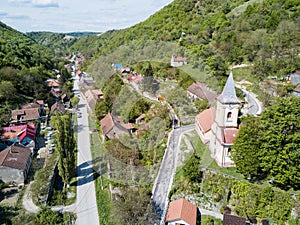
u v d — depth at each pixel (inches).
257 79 2785.4
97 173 1892.2
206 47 2491.4
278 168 1290.6
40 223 1422.2
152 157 1565.0
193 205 1378.0
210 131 1728.6
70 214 1514.5
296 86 2425.0
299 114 1318.9
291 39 3105.3
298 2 3831.2
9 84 3351.4
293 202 1253.1
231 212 1371.8
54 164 2076.8
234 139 1476.4
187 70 1820.9
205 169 1556.3
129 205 1302.9
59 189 1803.6
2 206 1637.6
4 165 1847.9
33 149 2385.6
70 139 1845.5
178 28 3100.4
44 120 3149.6
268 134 1339.8
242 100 2349.9
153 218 1290.6
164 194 1454.2
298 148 1283.2
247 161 1368.1
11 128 2659.9
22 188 1849.2
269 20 3597.4
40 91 3794.3
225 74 2220.7
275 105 1418.6
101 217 1467.8
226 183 1449.3
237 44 3250.5
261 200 1300.4
